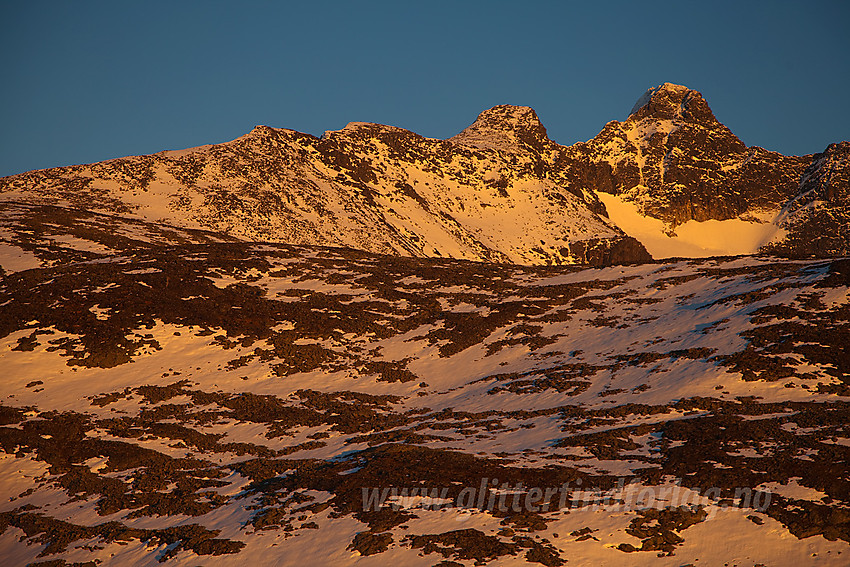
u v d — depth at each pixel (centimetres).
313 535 9156
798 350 14525
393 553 8494
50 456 12712
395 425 14025
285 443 13450
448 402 15375
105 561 9362
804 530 8431
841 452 10019
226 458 12788
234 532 9544
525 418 13588
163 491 11338
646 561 8156
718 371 14138
